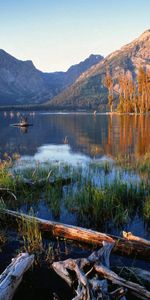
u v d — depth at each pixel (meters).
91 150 29.92
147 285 7.21
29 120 86.69
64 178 16.58
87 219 11.67
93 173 18.69
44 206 13.36
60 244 9.67
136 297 6.57
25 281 7.68
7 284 6.82
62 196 14.36
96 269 7.05
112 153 27.58
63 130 53.47
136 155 25.70
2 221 11.39
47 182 15.92
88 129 53.97
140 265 8.36
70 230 9.82
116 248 9.00
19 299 7.07
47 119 90.69
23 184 15.77
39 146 33.75
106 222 11.34
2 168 18.62
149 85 100.25
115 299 6.17
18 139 41.00
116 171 18.58
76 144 34.97
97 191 12.80
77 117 98.31
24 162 23.16
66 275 7.29
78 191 14.23
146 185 14.65
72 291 7.29
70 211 12.46
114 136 41.78
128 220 11.48
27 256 7.99
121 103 109.31
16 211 12.30
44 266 8.34
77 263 7.27
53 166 20.02
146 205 11.95
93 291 6.19
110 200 12.30
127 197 13.23
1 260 8.73
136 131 47.28
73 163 22.61
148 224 11.09
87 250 9.23
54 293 7.02
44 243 9.75
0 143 36.91
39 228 10.35
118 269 7.84
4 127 62.03
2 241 9.89
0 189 14.60
